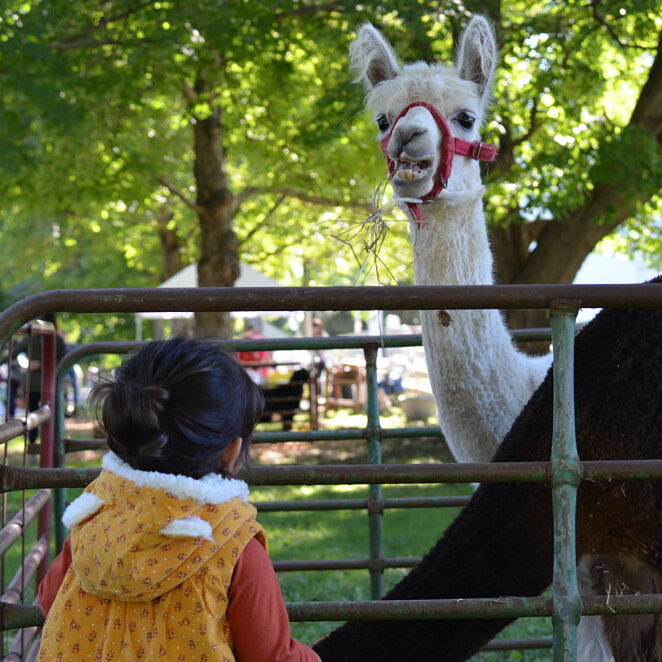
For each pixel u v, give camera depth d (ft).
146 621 6.54
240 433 7.01
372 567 17.12
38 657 6.86
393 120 13.41
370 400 16.55
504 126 40.27
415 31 34.09
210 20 37.01
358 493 37.73
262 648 6.69
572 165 37.04
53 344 15.48
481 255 13.39
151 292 8.16
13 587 11.32
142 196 54.13
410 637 9.53
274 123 52.80
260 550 6.87
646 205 43.93
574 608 8.15
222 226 55.47
